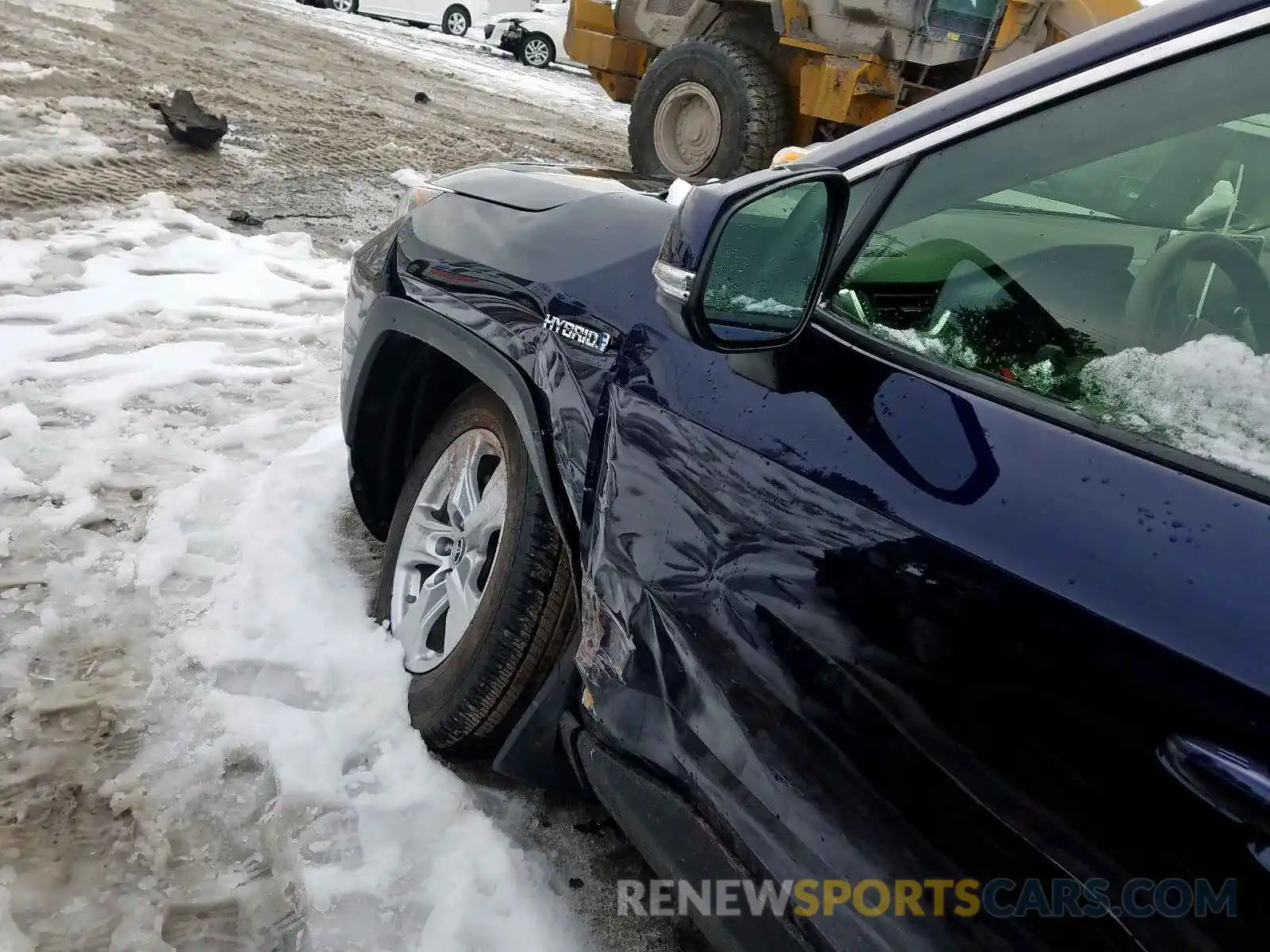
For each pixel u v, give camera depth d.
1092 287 1.31
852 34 6.78
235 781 2.10
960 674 1.18
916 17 6.44
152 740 2.16
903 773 1.24
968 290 1.37
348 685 2.37
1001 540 1.16
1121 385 1.20
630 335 1.77
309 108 9.17
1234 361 1.14
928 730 1.21
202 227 5.63
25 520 2.82
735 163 7.48
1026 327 1.31
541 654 1.99
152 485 3.12
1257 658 0.95
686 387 1.62
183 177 6.48
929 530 1.22
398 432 2.67
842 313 1.46
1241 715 0.94
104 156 6.44
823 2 6.82
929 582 1.21
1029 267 1.35
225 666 2.39
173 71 9.30
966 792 1.17
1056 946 1.08
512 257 2.09
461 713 2.08
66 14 10.75
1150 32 1.29
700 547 1.54
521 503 2.02
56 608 2.50
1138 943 1.01
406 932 1.83
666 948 1.89
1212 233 1.30
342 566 2.89
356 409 2.58
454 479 2.37
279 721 2.23
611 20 9.07
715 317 1.42
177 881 1.85
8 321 4.05
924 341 1.37
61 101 7.36
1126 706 1.03
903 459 1.29
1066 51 1.37
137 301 4.52
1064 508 1.13
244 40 11.88
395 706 2.29
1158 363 1.20
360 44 14.26
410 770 2.17
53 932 1.71
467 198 2.40
